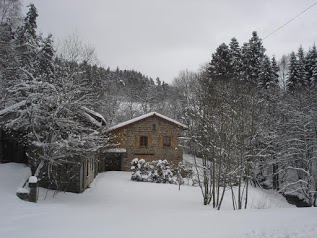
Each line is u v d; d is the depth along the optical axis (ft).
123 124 133.49
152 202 72.95
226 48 159.74
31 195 58.95
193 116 82.58
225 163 69.72
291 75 156.56
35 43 97.76
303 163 114.52
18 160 87.35
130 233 35.63
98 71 132.77
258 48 159.33
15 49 102.63
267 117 114.11
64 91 65.98
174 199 79.30
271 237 28.60
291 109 123.13
